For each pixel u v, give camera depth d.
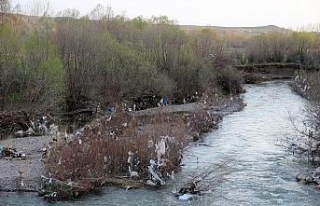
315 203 16.89
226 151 25.12
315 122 26.06
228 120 36.34
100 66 40.53
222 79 55.00
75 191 17.48
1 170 19.84
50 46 35.25
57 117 33.53
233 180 19.59
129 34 49.22
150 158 19.89
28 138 27.00
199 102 44.97
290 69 80.56
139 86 43.03
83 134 24.11
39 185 18.33
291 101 48.09
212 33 68.31
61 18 42.53
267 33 90.62
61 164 18.91
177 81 47.50
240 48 86.75
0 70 32.66
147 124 30.61
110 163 19.59
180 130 26.31
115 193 17.91
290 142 26.17
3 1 39.28
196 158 23.45
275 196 17.59
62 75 34.72
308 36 87.75
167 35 51.19
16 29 38.06
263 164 22.20
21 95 32.97
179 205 16.62
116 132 25.58
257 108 43.31
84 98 38.88
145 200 17.14
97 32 43.00
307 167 21.62
